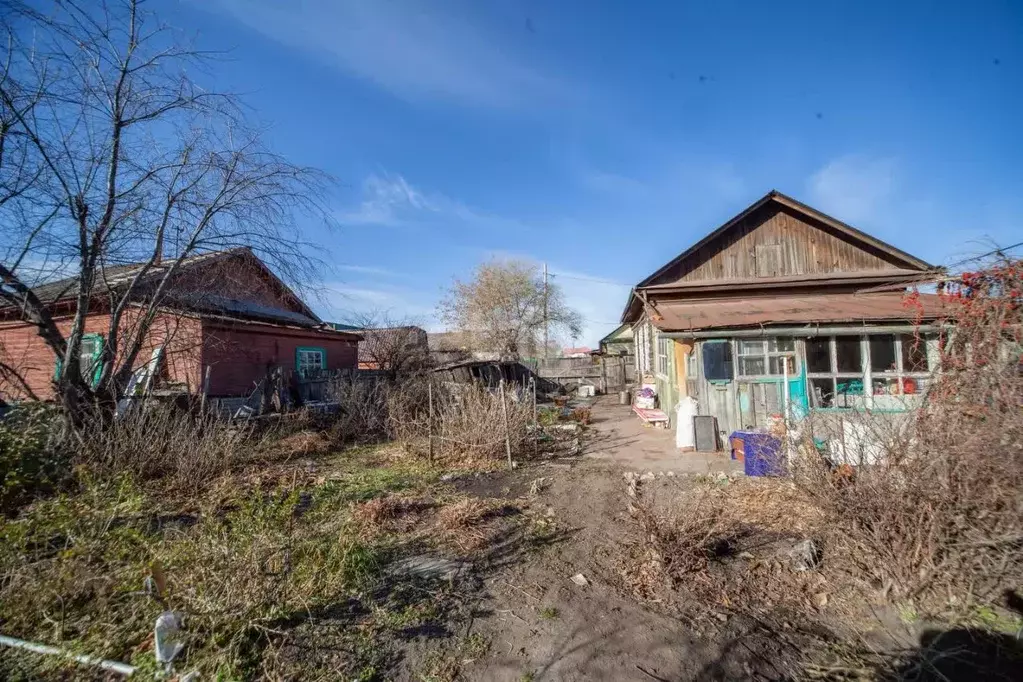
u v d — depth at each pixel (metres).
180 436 6.87
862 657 2.85
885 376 8.02
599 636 3.07
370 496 6.09
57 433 6.68
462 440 8.28
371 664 2.80
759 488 5.57
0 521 3.72
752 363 8.56
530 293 29.83
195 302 9.17
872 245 12.19
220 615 2.92
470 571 3.97
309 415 11.09
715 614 3.29
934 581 3.30
